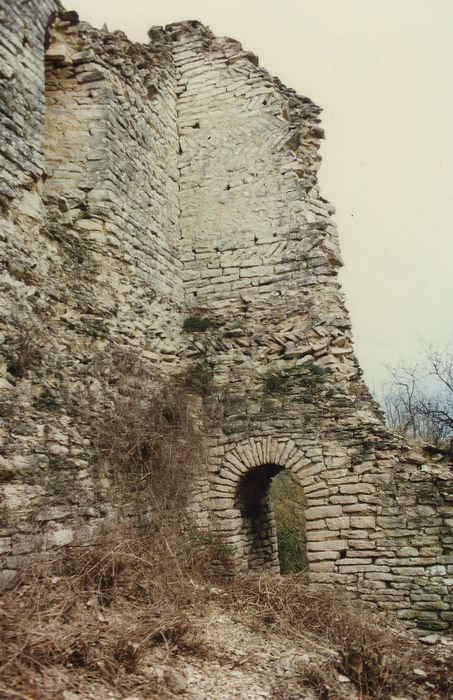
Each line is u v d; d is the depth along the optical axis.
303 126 11.53
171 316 10.35
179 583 6.50
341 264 10.99
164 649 4.96
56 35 9.03
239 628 6.14
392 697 4.87
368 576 8.14
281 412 9.30
